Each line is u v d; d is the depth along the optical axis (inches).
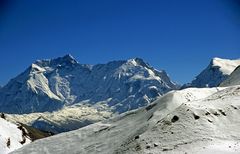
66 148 2874.0
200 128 2075.5
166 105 2805.1
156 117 2615.7
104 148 2566.4
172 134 2071.9
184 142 1974.7
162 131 2129.7
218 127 2094.0
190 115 2186.3
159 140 2052.2
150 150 1984.5
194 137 2004.2
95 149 2615.7
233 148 1828.2
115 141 2620.6
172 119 2202.3
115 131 2854.3
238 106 2288.4
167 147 1967.3
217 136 1994.3
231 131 2050.9
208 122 2121.1
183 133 2058.3
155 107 2915.8
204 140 1956.2
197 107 2256.4
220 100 2407.7
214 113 2207.2
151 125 2464.3
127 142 2283.5
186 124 2127.2
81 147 2773.1
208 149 1836.9
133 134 2498.8
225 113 2222.0
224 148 1834.4
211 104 2316.7
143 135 2160.4
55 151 2871.6
